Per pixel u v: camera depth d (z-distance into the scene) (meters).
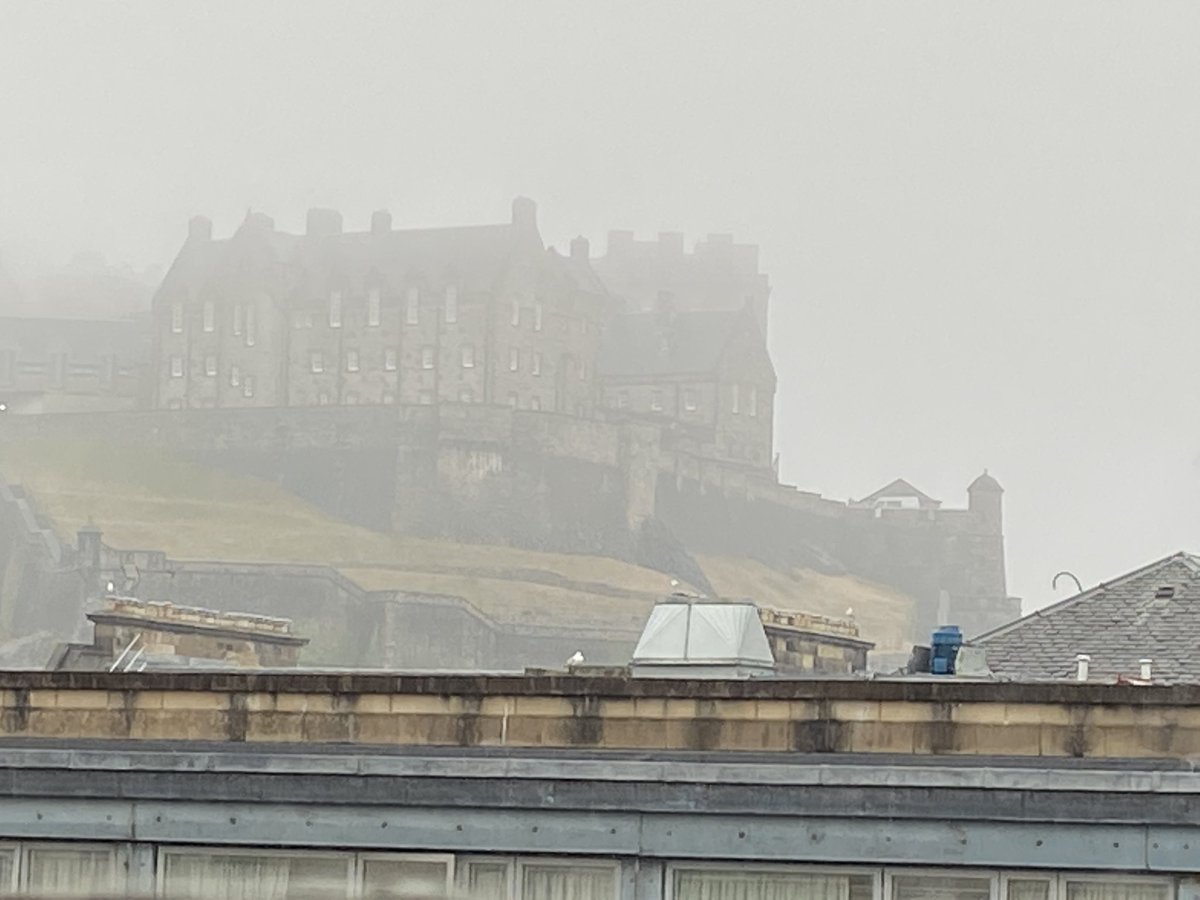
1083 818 25.81
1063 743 26.61
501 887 27.27
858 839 26.36
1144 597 53.41
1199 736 26.34
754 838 26.58
